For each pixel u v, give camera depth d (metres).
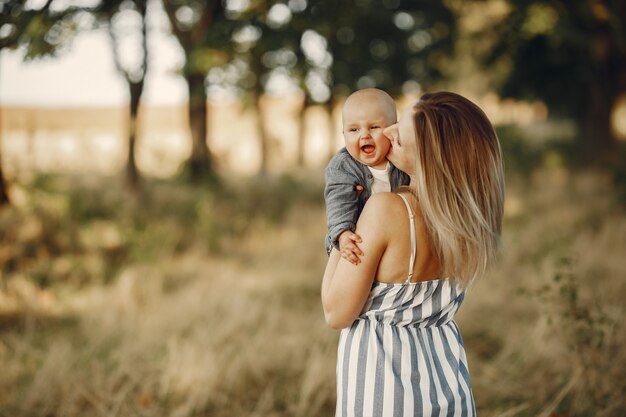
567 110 14.91
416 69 13.46
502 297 5.11
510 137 12.48
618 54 10.55
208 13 8.80
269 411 3.55
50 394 3.61
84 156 10.41
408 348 1.68
